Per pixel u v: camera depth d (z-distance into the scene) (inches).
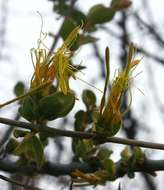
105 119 14.3
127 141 14.0
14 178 19.5
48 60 14.5
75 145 17.8
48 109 14.3
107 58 14.3
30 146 14.7
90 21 20.6
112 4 20.6
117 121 14.3
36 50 14.5
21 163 17.9
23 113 14.3
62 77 14.5
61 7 22.3
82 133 14.2
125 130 38.8
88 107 18.2
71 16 20.9
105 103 14.5
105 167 16.7
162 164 16.7
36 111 14.3
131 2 20.7
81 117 18.1
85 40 20.2
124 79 14.7
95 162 17.4
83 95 18.3
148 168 16.8
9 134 18.9
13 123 13.8
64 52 14.6
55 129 14.1
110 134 14.2
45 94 14.5
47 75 14.5
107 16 20.5
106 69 14.4
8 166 18.1
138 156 16.8
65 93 14.4
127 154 17.0
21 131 14.9
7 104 13.5
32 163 17.9
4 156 17.7
